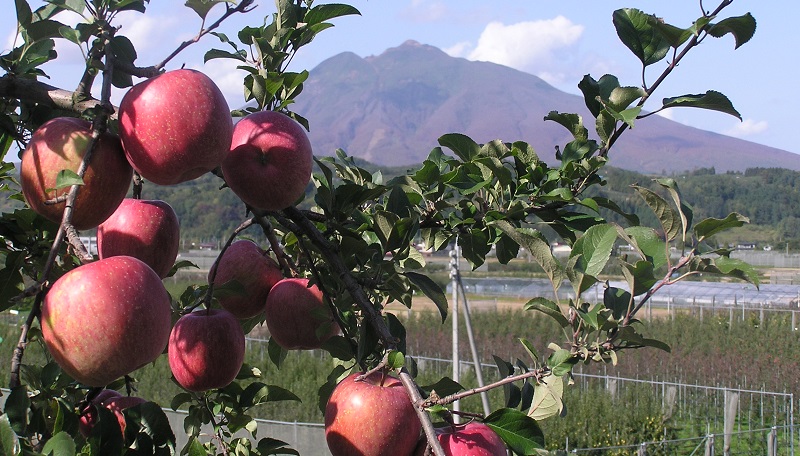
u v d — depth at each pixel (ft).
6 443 4.71
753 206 318.45
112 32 6.23
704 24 7.59
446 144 10.11
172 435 6.85
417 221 7.82
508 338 87.15
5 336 69.82
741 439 53.67
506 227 6.71
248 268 8.75
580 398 53.31
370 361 7.75
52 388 7.28
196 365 7.64
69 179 5.32
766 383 64.90
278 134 7.30
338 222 8.15
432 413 5.80
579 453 48.24
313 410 55.52
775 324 88.02
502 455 6.04
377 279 7.64
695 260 6.51
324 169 7.97
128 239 7.48
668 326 88.12
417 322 95.71
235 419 9.36
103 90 6.02
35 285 5.02
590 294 82.69
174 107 5.98
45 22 6.98
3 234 7.69
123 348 5.39
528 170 9.43
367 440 6.08
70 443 4.77
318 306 8.45
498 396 57.00
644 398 54.44
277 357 10.05
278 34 8.64
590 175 9.23
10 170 10.61
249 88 8.87
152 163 6.04
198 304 8.53
